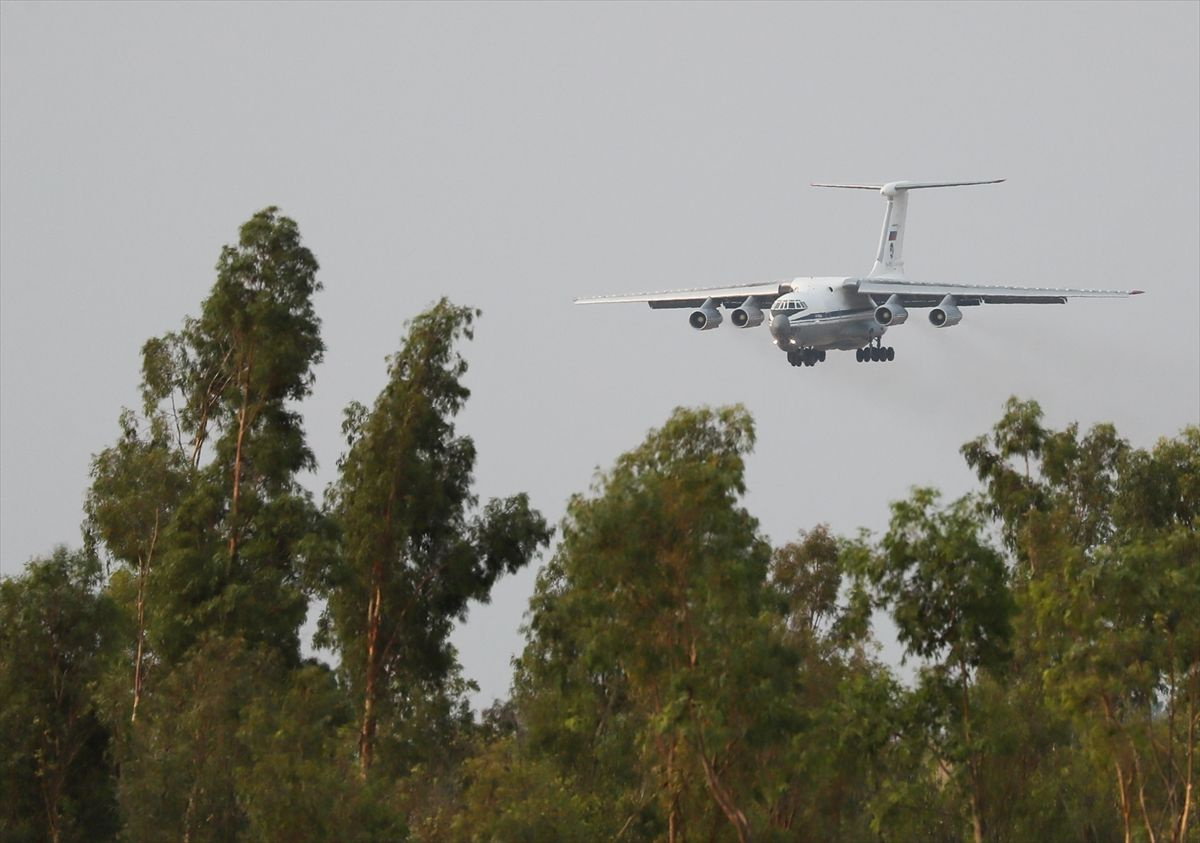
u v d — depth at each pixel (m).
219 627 168.75
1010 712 145.38
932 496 138.62
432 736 173.38
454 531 176.38
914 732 138.25
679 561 126.50
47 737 158.75
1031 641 158.88
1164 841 148.75
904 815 141.12
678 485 126.75
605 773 159.00
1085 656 137.00
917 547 136.88
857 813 159.62
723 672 125.56
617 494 126.62
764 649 126.38
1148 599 137.00
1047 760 160.50
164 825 150.12
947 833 158.25
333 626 177.62
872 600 138.88
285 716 146.88
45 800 157.88
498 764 144.38
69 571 165.50
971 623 136.12
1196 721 144.25
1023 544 173.38
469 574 175.25
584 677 160.88
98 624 162.62
